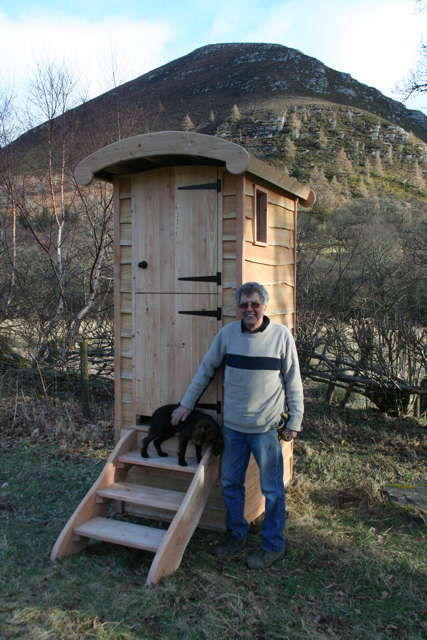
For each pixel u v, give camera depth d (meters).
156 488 3.71
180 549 3.29
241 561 3.45
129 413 4.18
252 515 4.07
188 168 3.79
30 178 9.53
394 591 3.13
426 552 3.59
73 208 9.61
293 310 4.91
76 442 5.94
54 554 3.38
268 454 3.44
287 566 3.40
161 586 3.08
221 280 3.75
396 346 6.88
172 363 3.94
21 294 8.88
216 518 3.91
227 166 3.39
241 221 3.65
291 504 4.35
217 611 2.88
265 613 2.89
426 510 4.12
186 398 3.58
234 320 3.73
